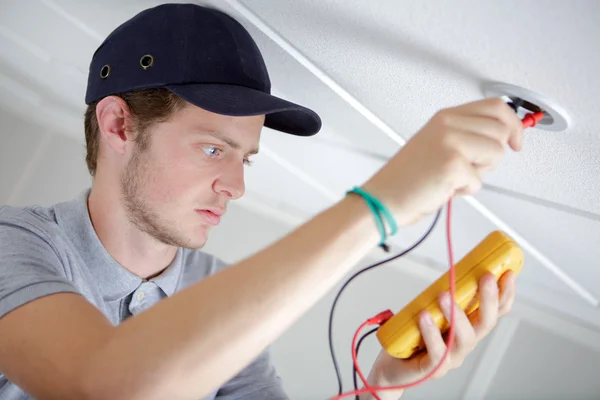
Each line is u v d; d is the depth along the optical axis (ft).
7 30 6.86
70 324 2.73
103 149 4.26
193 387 2.49
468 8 2.54
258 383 4.81
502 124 2.68
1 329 2.86
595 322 6.62
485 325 3.42
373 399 3.99
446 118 2.65
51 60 7.41
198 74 3.79
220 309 2.48
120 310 4.36
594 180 3.58
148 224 4.04
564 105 2.89
